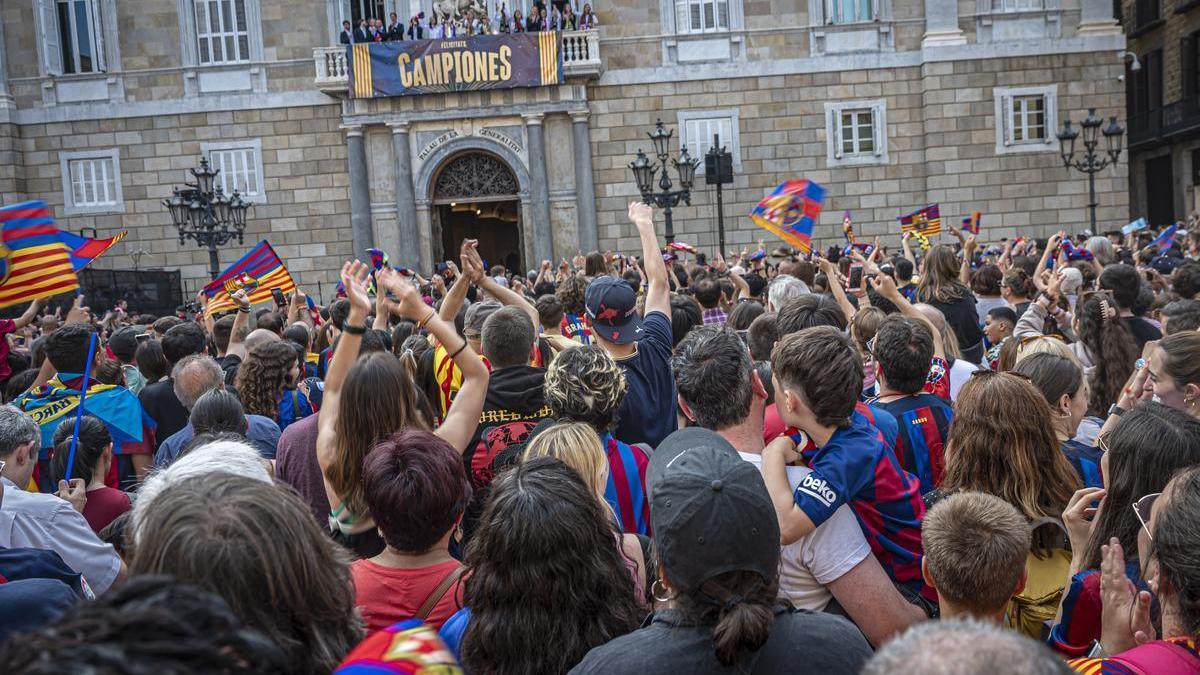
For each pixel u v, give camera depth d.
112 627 1.28
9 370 9.63
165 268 27.39
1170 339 4.64
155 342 7.51
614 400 4.38
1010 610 3.64
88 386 6.61
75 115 26.97
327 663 2.29
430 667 1.48
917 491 3.60
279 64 26.97
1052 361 4.69
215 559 2.14
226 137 27.14
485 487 4.58
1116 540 2.83
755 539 2.47
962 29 26.67
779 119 27.00
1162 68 33.00
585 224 26.81
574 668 2.58
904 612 3.39
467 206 32.31
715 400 4.09
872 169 27.09
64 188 27.14
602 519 3.07
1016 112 26.69
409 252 26.53
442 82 25.89
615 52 26.86
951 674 1.34
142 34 26.94
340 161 27.11
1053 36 26.58
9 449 4.54
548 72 25.83
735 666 2.41
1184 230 20.14
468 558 3.06
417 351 6.46
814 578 3.49
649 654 2.46
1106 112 26.61
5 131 26.52
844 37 26.88
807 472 3.59
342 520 4.02
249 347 7.02
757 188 27.16
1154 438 3.24
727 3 26.86
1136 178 35.00
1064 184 26.77
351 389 3.86
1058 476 3.78
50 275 5.47
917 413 4.60
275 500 2.33
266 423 6.16
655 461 3.00
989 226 26.81
